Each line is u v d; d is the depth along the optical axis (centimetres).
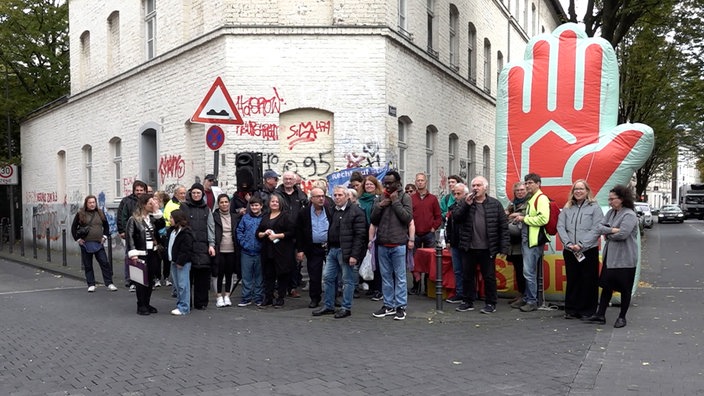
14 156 2466
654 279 1218
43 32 2500
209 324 809
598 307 858
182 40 1348
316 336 732
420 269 1005
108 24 1719
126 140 1612
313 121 1199
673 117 3084
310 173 1196
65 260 1552
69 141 1998
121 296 1066
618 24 1767
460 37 1723
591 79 965
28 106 2402
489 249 856
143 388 537
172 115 1387
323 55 1188
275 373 575
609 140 937
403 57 1292
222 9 1200
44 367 609
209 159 1252
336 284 908
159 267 1007
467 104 1775
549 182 955
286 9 1195
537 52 1000
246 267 943
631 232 757
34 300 1033
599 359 614
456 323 804
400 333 746
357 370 583
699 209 5956
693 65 2123
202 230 903
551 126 969
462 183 1019
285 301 983
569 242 811
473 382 543
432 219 1038
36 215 2320
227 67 1184
